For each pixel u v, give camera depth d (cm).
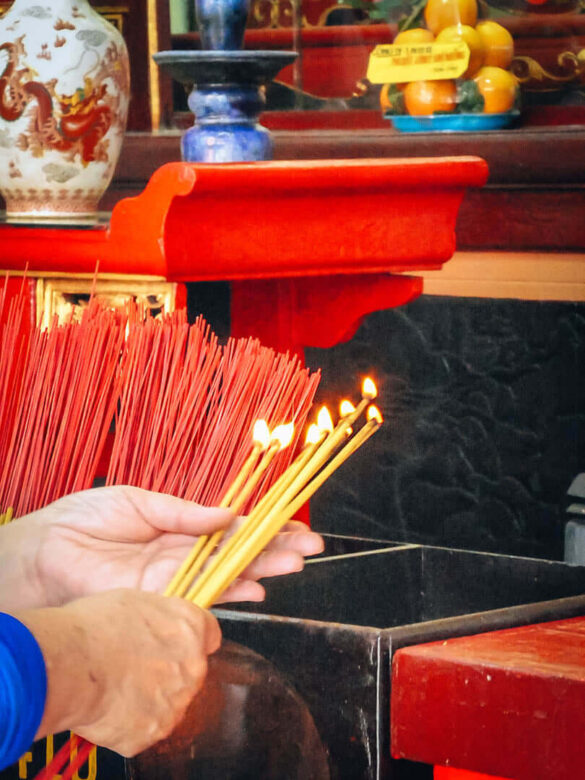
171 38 214
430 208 163
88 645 75
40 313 146
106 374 113
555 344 206
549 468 209
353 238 154
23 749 71
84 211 161
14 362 122
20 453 113
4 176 158
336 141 204
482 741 90
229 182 135
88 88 155
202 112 150
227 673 98
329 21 205
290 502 98
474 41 193
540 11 194
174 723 79
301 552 101
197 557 92
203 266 138
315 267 150
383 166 152
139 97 218
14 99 154
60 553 94
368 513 228
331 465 95
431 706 92
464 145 196
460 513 219
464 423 217
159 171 134
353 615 129
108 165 161
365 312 173
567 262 202
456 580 130
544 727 87
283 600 126
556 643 96
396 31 200
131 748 78
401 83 200
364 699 94
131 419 111
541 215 197
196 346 111
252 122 151
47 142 155
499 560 127
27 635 71
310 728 95
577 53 193
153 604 80
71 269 144
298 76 209
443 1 194
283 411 109
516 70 198
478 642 96
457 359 216
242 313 178
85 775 109
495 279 210
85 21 156
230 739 98
